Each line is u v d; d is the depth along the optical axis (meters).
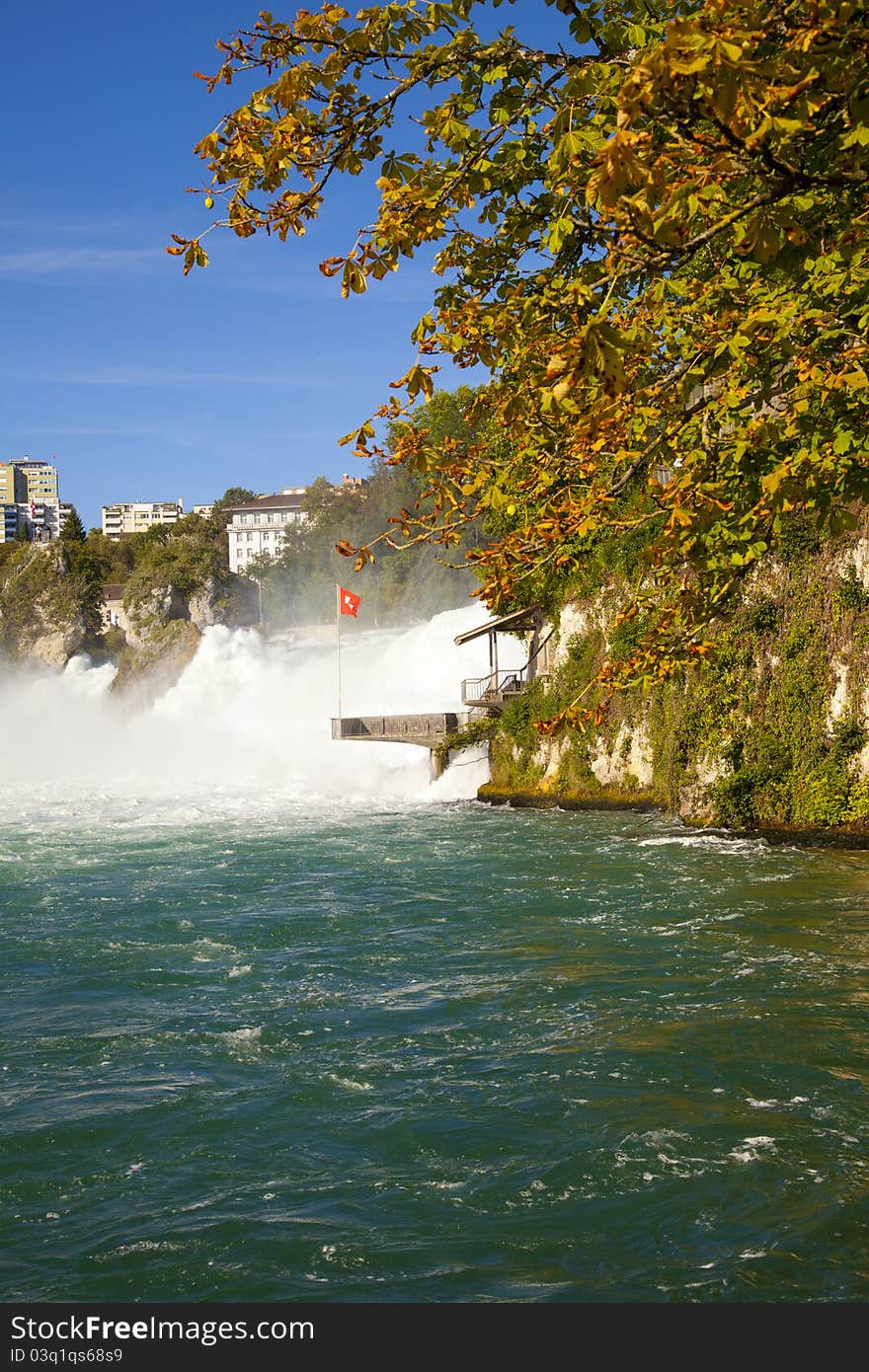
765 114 6.09
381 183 8.05
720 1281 9.20
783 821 31.52
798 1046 14.23
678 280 8.04
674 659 10.95
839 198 8.48
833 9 6.00
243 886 26.25
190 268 8.12
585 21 7.95
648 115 6.48
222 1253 9.98
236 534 197.75
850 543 31.59
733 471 9.08
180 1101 13.34
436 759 45.59
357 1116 12.75
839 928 20.39
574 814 37.94
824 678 31.59
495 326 8.15
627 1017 15.68
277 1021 16.22
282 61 7.95
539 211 8.60
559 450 9.21
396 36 7.89
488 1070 13.98
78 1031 15.94
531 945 19.91
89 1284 9.55
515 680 44.91
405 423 8.41
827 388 7.87
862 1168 10.99
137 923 22.62
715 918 21.42
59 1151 12.12
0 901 25.23
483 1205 10.65
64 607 119.25
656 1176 11.02
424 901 23.92
